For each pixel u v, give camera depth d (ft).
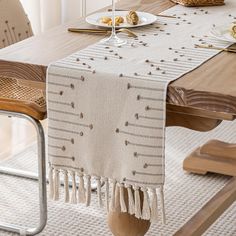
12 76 6.26
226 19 7.63
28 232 8.05
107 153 6.09
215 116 5.85
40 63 6.14
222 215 8.59
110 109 5.92
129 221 7.02
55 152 6.28
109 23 7.26
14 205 8.79
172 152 10.32
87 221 8.43
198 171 9.57
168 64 6.11
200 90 5.52
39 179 7.78
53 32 7.16
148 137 5.85
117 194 7.01
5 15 8.51
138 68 5.99
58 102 6.09
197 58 6.30
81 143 6.16
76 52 6.45
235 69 6.03
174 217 8.54
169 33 7.11
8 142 10.61
